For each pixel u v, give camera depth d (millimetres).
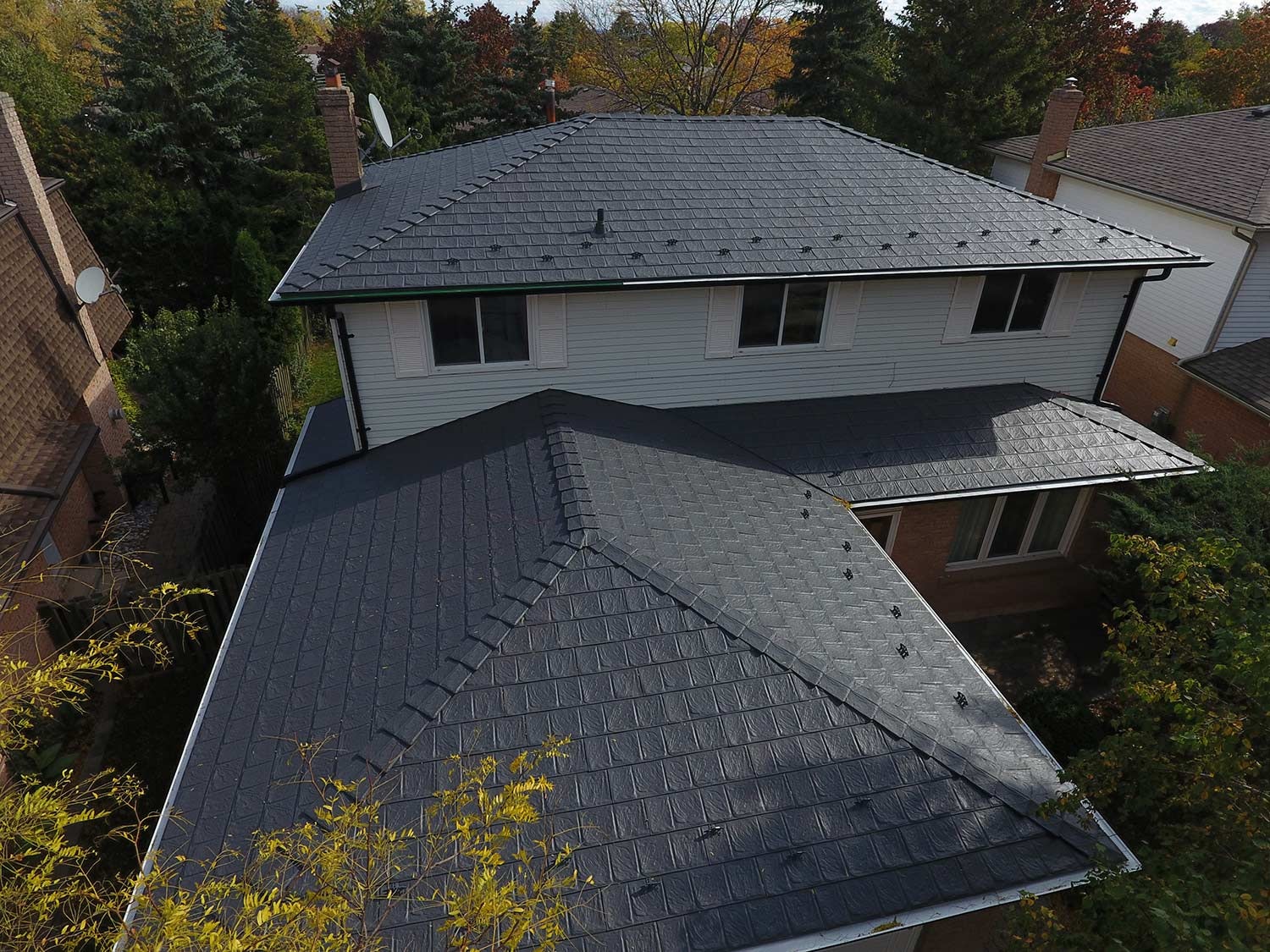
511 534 9055
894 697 7664
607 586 7973
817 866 6117
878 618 9117
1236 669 5602
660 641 7516
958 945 7195
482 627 7641
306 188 33969
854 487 12242
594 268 11961
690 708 7035
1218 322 20359
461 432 12523
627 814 6324
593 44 48125
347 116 15117
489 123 47938
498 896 4238
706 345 13289
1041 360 15172
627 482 10203
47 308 16141
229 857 6145
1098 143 27469
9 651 11547
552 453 10539
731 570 8914
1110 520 13211
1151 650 6727
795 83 43969
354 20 58250
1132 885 5457
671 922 5762
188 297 28812
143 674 13664
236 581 13602
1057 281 14289
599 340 12828
